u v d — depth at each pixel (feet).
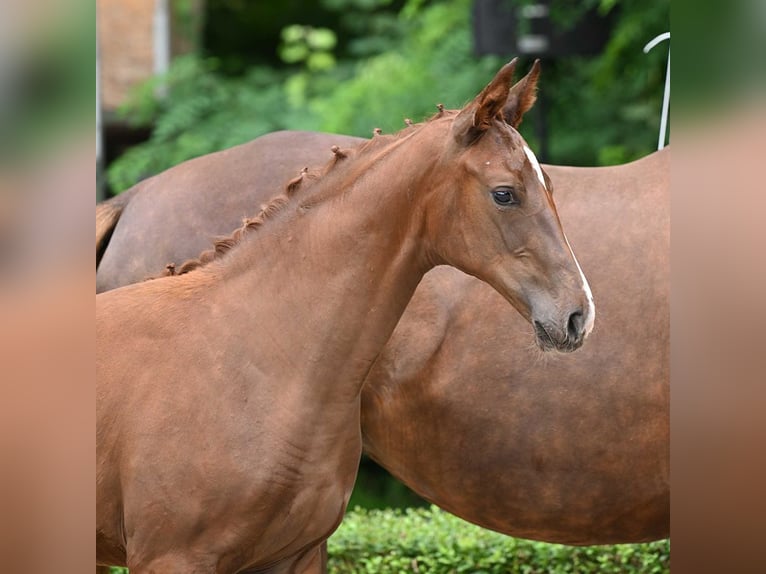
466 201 17.92
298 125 64.85
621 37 50.93
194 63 64.49
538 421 22.88
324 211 19.15
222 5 82.64
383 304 18.93
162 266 24.63
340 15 81.46
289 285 19.13
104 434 19.10
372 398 23.50
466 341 23.06
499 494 23.58
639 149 58.80
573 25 51.11
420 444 23.58
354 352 19.01
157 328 19.48
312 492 19.08
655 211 23.22
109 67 66.69
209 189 24.97
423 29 67.36
